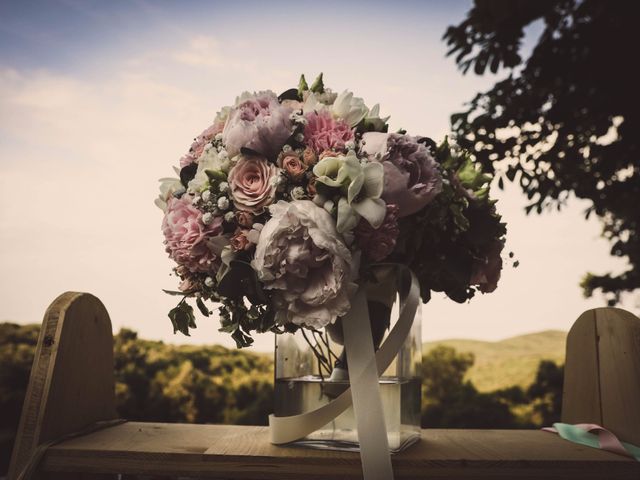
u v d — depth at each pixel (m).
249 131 0.86
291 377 0.95
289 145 0.87
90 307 1.05
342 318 0.87
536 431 1.15
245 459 0.87
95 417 1.07
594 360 1.14
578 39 3.65
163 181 0.98
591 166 3.85
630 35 3.58
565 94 3.74
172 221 0.89
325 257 0.77
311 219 0.76
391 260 0.93
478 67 3.71
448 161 0.98
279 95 1.02
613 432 1.07
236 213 0.86
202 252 0.87
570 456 0.90
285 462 0.87
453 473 0.87
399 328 0.89
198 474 0.87
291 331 0.90
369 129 0.94
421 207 0.86
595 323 1.15
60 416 0.96
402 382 0.92
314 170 0.80
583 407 1.17
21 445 0.90
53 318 0.96
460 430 1.16
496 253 1.00
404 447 0.93
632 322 1.07
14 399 3.39
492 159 3.76
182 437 1.01
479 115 3.80
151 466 0.88
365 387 0.84
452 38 3.70
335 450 0.91
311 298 0.79
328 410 0.89
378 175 0.80
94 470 0.88
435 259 0.95
